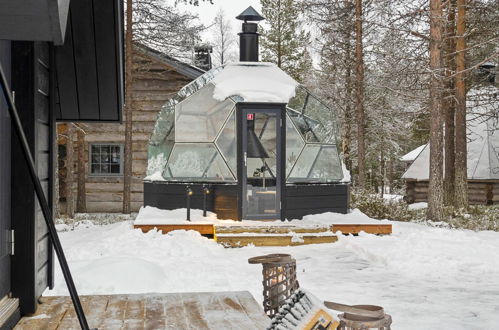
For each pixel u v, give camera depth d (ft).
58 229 50.47
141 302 18.24
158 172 51.78
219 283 27.86
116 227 47.14
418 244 39.14
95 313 16.66
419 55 62.95
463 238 42.91
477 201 92.68
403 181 154.10
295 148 50.47
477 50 78.84
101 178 74.08
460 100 71.67
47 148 19.04
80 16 20.43
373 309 9.87
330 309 9.61
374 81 80.07
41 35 9.74
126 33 68.39
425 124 112.06
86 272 25.20
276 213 48.32
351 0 76.89
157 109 73.97
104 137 74.13
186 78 74.02
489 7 71.41
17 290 16.22
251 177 49.83
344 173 53.06
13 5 8.96
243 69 52.70
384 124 98.58
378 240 43.14
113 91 23.24
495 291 27.76
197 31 75.92
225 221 45.62
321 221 46.50
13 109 10.66
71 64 22.07
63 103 23.68
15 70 16.46
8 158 16.03
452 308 24.29
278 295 15.99
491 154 91.56
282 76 53.01
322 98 93.45
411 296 26.53
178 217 46.65
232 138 48.75
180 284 27.27
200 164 49.90
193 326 15.23
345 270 33.17
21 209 16.26
